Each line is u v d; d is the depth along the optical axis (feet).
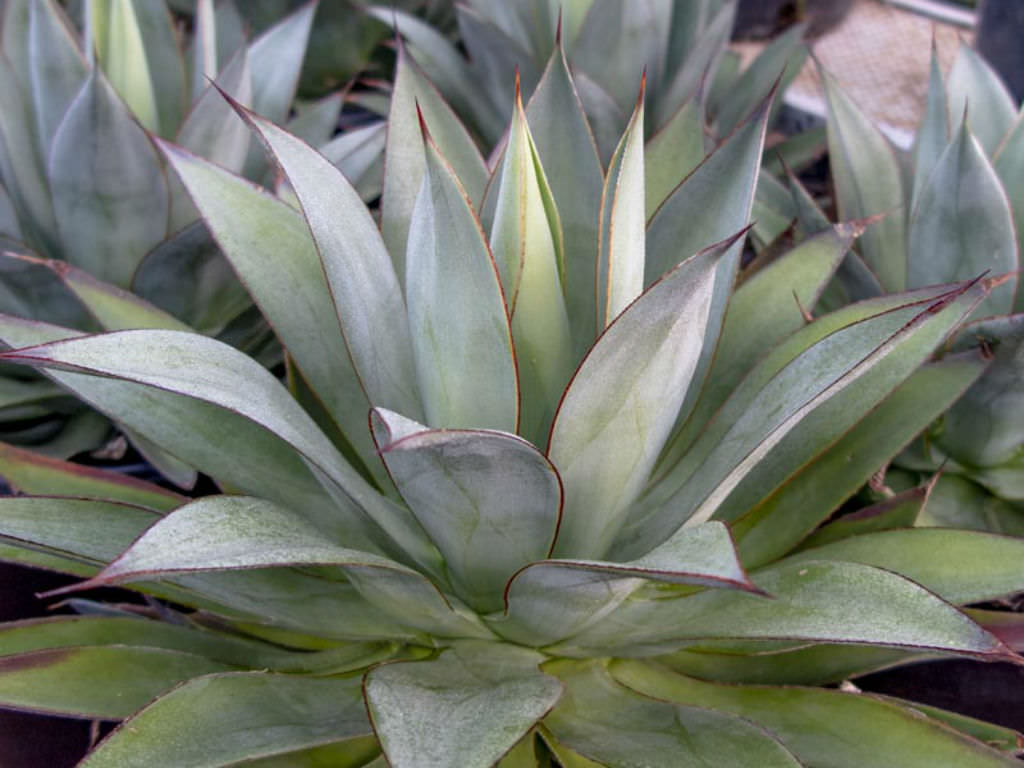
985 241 2.61
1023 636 2.21
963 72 2.96
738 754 1.92
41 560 2.22
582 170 2.21
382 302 2.18
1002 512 2.74
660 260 2.27
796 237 2.92
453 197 1.86
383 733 1.73
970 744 1.98
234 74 2.94
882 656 2.18
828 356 1.94
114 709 2.04
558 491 1.91
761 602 1.96
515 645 2.17
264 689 2.02
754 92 3.68
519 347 2.07
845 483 2.27
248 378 1.96
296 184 2.04
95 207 2.90
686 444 2.35
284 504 2.22
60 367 1.80
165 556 1.69
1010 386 2.53
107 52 2.99
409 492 1.99
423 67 3.55
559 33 2.15
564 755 2.06
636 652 2.14
